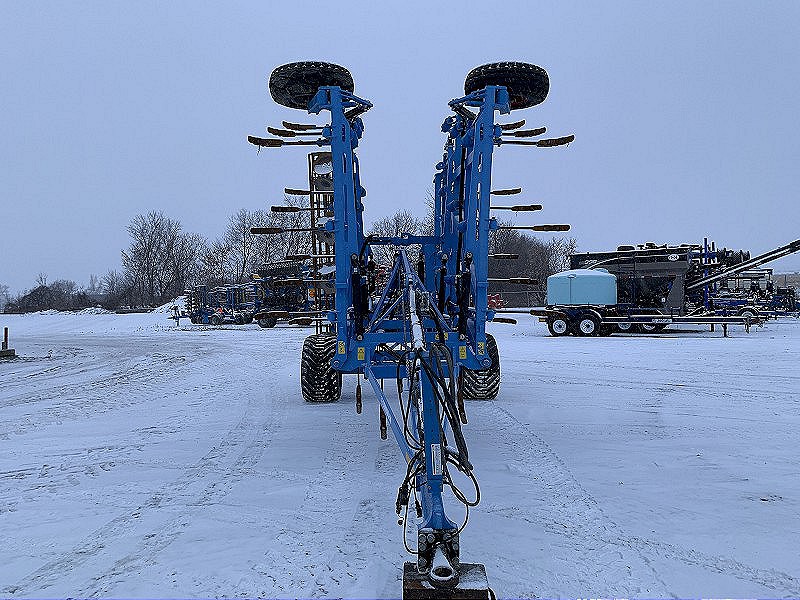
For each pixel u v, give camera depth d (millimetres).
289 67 5984
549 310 21938
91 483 5352
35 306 75312
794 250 19328
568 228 7438
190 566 3664
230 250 65625
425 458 3270
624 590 3305
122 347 21500
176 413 8562
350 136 6051
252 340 23766
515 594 3264
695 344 17312
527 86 6078
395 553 3779
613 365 12828
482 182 5750
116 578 3541
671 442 6383
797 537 3963
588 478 5199
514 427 7102
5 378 13211
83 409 9062
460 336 5645
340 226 5660
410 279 5320
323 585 3402
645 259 22203
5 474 5660
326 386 8938
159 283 76250
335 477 5371
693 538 3957
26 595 3361
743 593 3262
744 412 7879
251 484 5227
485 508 4504
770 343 17266
